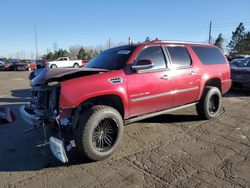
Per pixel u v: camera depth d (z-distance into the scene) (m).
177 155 4.68
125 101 4.89
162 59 5.63
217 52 7.11
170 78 5.62
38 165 4.45
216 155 4.65
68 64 39.59
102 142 4.54
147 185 3.74
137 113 5.20
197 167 4.23
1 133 6.11
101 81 4.58
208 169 4.16
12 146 5.29
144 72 5.18
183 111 7.54
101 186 3.75
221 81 6.97
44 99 4.60
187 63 6.12
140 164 4.37
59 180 3.94
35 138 5.69
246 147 4.98
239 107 8.21
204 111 6.56
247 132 5.81
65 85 4.28
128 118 5.10
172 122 6.56
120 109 4.99
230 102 9.04
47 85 4.44
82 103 4.51
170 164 4.35
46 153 4.90
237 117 6.99
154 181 3.84
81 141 4.29
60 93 4.24
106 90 4.59
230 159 4.49
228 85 7.27
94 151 4.38
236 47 75.81
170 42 5.96
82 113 4.56
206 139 5.42
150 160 4.51
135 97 5.03
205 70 6.48
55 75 4.46
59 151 4.13
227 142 5.25
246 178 3.87
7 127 6.57
